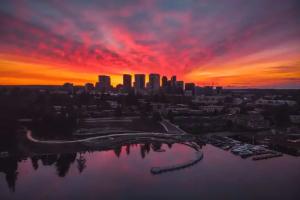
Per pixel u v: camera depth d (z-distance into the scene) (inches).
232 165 5526.6
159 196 4101.9
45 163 5738.2
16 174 5073.8
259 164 5580.7
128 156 6318.9
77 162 5816.9
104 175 5017.2
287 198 4001.0
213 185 4495.6
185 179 4790.8
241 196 4084.6
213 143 7440.9
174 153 6589.6
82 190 4330.7
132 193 4207.7
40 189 4379.9
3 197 4094.5
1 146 6658.5
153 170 5118.1
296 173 5029.5
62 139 7411.4
